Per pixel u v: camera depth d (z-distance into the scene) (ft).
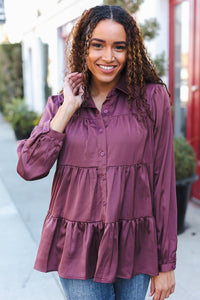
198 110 13.09
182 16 13.17
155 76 4.59
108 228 4.18
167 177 4.43
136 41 4.25
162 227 4.42
